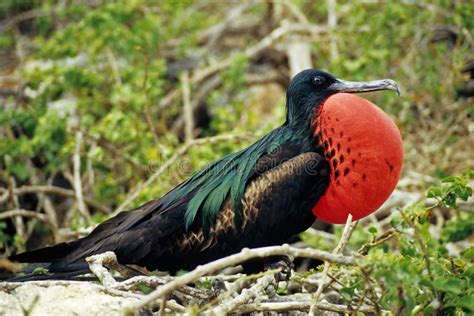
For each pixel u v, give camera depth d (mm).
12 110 12281
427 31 13914
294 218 8594
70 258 8641
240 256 6715
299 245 11266
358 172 8320
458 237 10320
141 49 12031
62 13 15086
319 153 8594
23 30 17406
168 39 15523
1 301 7336
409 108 13992
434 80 13406
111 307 7121
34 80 13156
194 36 15461
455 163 12664
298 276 8125
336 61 13602
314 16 16891
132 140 12148
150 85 12656
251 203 8562
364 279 7250
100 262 7875
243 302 7031
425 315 7418
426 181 11891
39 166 13609
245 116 14242
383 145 8250
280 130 8914
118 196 12195
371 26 13617
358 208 8477
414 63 13789
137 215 8820
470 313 7477
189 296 8180
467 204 11648
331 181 8500
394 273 6766
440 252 9078
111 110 12703
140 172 12172
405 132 12984
